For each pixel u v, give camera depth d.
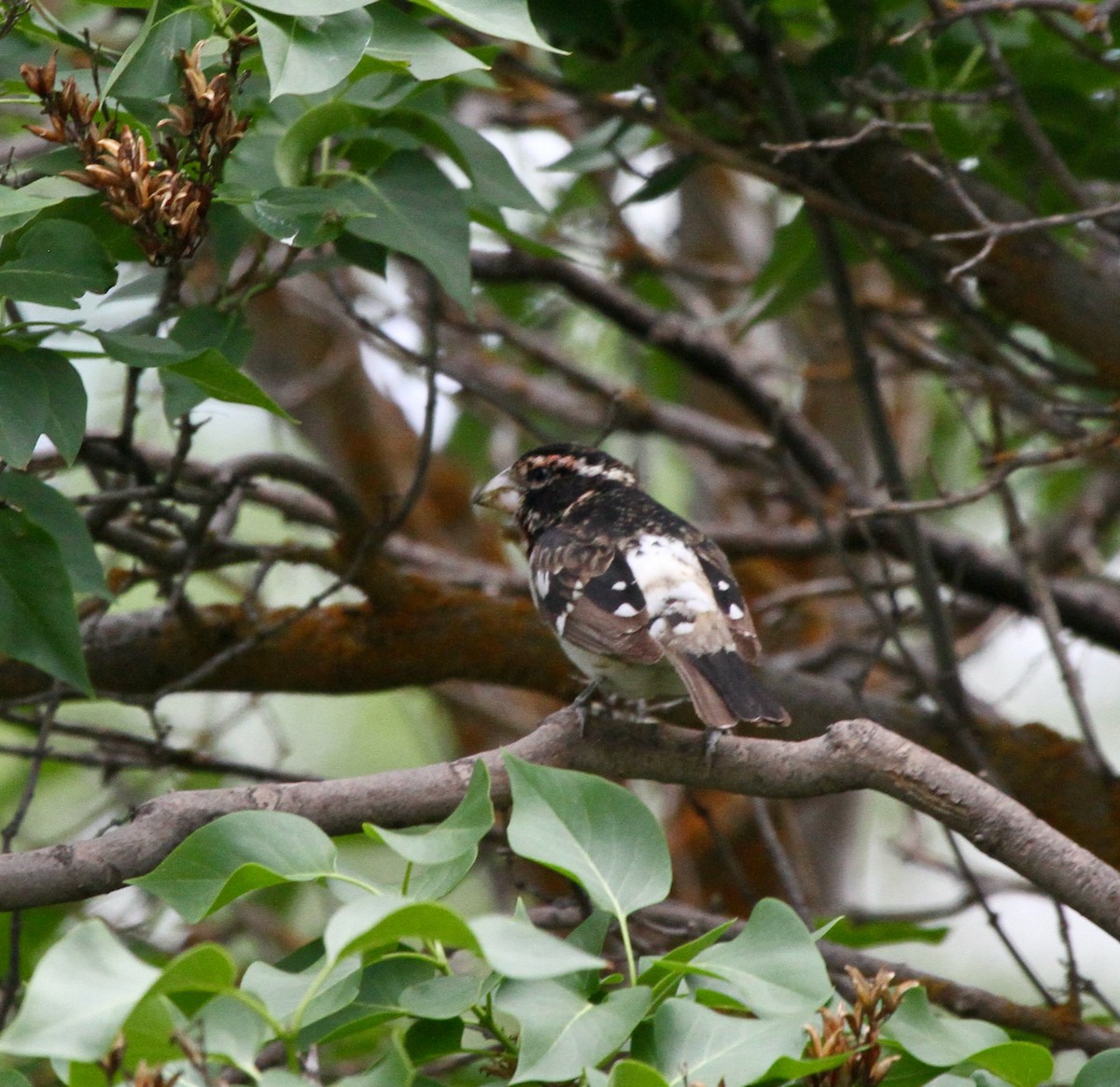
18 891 6.14
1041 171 11.10
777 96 10.46
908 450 17.88
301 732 18.83
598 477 10.21
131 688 11.05
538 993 5.33
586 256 14.90
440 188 8.12
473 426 17.64
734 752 7.50
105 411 16.72
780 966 5.45
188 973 4.48
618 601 8.56
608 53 10.98
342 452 16.70
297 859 5.62
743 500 17.94
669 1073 5.17
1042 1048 5.53
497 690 16.97
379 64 6.91
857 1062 5.38
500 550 17.69
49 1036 4.31
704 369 13.67
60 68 8.13
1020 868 6.90
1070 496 17.48
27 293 6.54
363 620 10.95
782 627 16.52
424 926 4.64
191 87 6.58
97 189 6.63
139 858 6.34
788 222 11.56
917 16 11.25
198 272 14.13
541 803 5.74
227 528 11.39
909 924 11.82
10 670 11.01
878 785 7.16
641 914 10.10
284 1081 4.52
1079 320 10.65
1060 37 10.58
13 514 6.52
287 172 7.86
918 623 13.84
